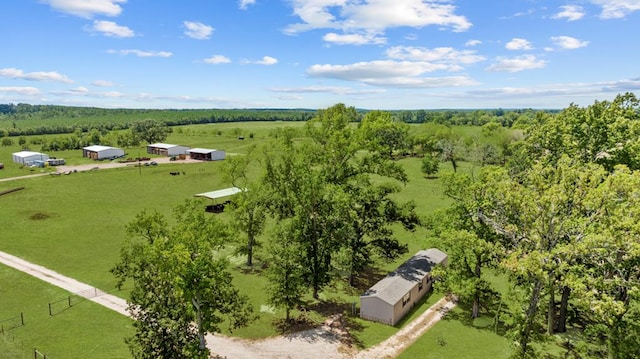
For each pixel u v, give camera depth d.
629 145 35.03
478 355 31.53
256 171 104.25
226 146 156.88
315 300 41.28
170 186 90.38
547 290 25.70
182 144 161.88
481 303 40.69
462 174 38.12
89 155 129.50
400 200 79.81
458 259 37.84
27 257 48.47
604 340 32.91
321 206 41.84
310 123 52.22
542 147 41.09
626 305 26.88
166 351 26.39
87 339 31.81
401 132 114.25
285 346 32.75
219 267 27.45
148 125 169.38
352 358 31.31
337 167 48.41
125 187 87.88
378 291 37.84
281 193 45.19
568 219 24.58
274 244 39.72
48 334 32.41
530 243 26.34
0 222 61.62
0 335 31.91
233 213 49.25
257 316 34.91
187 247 25.59
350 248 44.28
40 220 63.78
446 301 41.59
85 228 60.62
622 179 23.28
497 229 29.02
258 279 45.47
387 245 45.84
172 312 26.64
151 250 23.98
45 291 39.84
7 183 87.81
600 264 24.30
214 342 32.88
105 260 48.50
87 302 37.88
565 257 24.05
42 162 112.44
